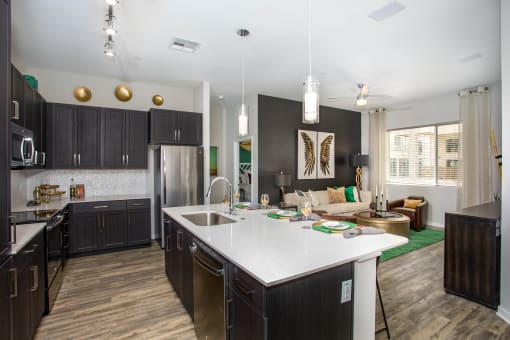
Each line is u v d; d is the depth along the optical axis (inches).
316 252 61.9
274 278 47.8
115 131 175.2
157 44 132.3
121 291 114.0
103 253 163.8
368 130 289.0
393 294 111.6
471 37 125.7
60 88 170.2
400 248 169.8
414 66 161.3
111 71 169.9
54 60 151.9
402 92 216.4
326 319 57.3
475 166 203.8
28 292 78.1
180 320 92.7
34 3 98.3
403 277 128.1
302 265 54.1
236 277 58.4
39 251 89.7
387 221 175.3
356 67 163.5
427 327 89.0
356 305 63.0
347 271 61.2
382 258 152.3
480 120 201.0
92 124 168.4
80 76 175.8
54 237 109.2
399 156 263.9
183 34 122.1
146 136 185.0
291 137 243.1
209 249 70.6
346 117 284.7
